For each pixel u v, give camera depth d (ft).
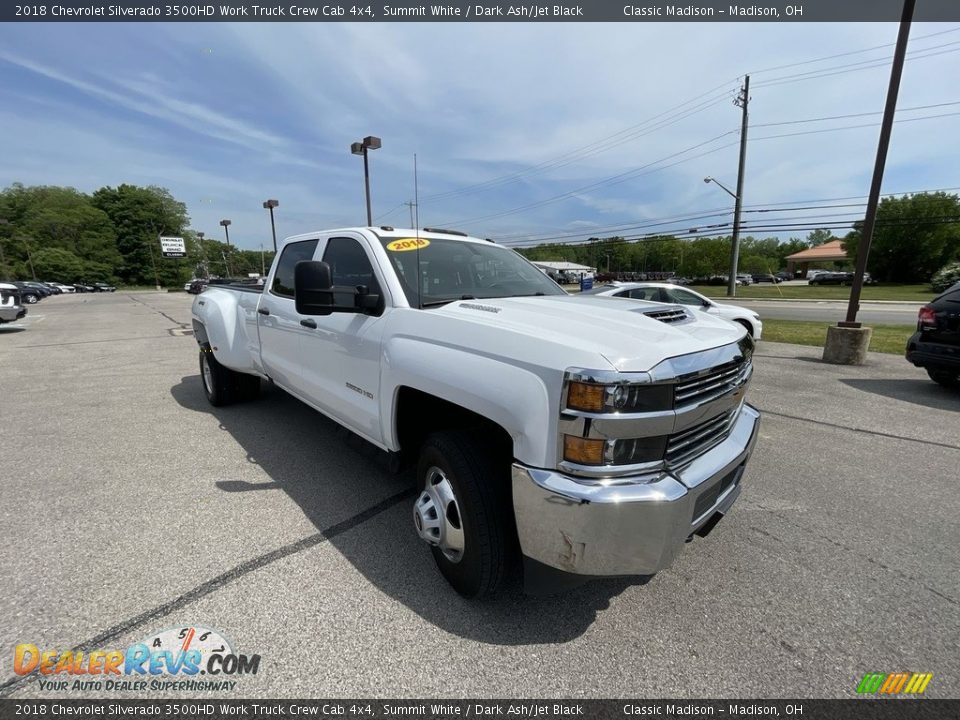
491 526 6.73
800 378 22.95
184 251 279.90
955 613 7.29
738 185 100.63
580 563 5.82
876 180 24.86
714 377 6.77
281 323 12.63
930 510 10.40
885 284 173.37
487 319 7.23
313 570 8.11
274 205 80.94
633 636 6.79
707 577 8.11
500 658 6.37
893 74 23.75
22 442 14.05
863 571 8.29
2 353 31.37
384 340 8.54
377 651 6.43
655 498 5.73
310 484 11.33
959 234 166.81
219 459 12.77
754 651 6.55
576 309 7.93
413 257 9.77
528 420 5.96
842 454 13.57
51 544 8.71
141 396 19.67
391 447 8.77
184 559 8.34
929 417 16.92
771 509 10.43
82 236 263.08
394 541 9.01
